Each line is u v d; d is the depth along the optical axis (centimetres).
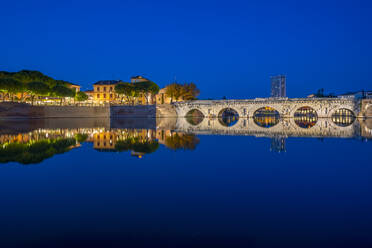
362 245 637
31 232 712
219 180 1211
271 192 1033
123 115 9544
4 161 1631
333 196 983
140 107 9675
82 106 8800
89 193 1029
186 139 2886
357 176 1273
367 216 805
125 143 2511
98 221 779
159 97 12925
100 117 9256
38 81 7819
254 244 645
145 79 12900
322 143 2527
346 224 751
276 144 2466
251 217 801
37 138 2903
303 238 672
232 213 830
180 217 804
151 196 992
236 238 674
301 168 1457
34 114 7369
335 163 1588
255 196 987
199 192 1038
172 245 643
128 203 921
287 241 658
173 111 10494
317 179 1222
